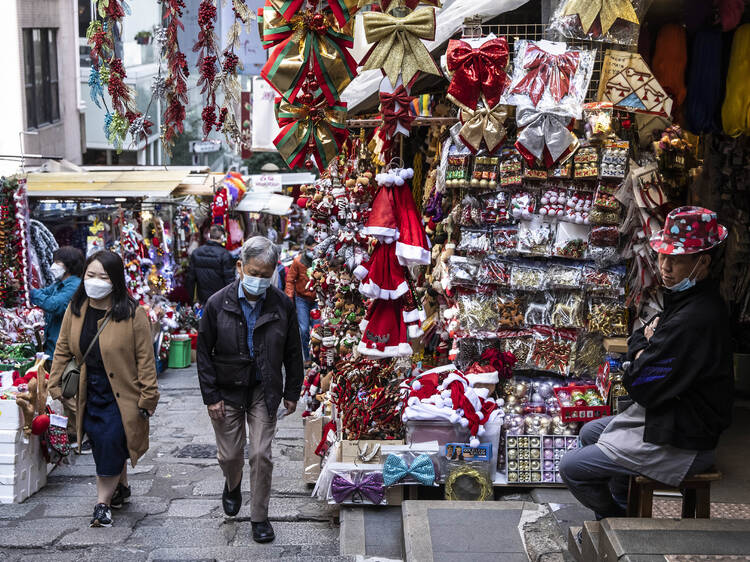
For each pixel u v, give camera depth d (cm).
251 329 482
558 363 532
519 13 646
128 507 548
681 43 625
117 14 489
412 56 493
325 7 489
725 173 783
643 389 328
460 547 387
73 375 500
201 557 451
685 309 323
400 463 491
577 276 523
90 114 1811
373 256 524
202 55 497
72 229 1074
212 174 1392
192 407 872
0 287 823
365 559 429
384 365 541
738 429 604
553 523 411
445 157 532
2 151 1345
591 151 506
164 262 1158
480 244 527
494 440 507
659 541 299
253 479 483
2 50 1344
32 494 575
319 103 489
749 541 300
